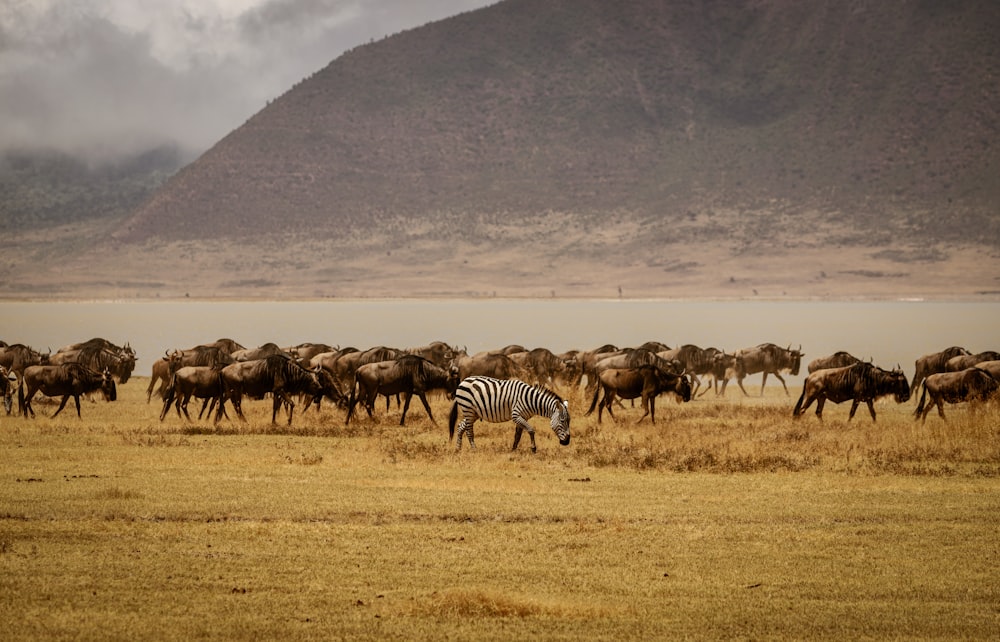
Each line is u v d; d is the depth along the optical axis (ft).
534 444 285.84
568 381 471.62
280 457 274.57
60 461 265.54
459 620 149.69
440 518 204.33
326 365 428.15
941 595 161.89
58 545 181.57
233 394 346.95
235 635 142.82
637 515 208.74
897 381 350.02
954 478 251.80
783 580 168.14
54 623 145.48
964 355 442.91
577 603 156.87
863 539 191.62
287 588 161.68
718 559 178.91
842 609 155.63
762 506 218.18
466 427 289.53
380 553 179.73
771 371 521.65
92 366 501.15
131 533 189.78
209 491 224.74
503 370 442.50
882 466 265.75
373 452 284.20
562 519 205.46
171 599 155.84
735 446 298.56
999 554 182.60
